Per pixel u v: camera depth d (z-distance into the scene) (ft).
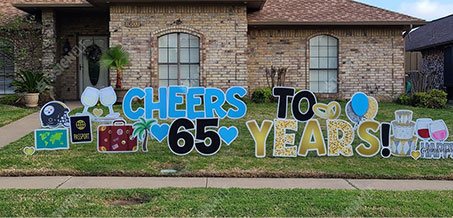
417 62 81.51
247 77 50.08
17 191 20.15
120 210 17.42
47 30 52.06
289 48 53.42
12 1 58.95
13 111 42.34
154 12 48.96
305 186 22.09
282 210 17.46
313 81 54.08
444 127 27.30
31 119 39.01
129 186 21.76
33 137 31.45
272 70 51.60
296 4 57.21
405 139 27.48
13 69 55.31
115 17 48.78
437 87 71.87
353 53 53.62
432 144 27.32
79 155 27.12
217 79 49.26
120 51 46.55
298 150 27.43
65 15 55.77
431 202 18.61
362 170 24.73
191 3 48.67
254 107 45.14
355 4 56.75
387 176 24.02
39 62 51.60
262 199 18.89
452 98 67.10
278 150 27.37
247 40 52.39
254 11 54.44
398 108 46.85
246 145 30.09
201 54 49.11
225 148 29.30
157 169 25.04
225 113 27.61
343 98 53.62
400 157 27.53
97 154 27.40
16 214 16.89
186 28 48.98
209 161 26.23
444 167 25.58
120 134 27.66
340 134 29.81
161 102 27.61
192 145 27.43
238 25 49.01
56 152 27.81
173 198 19.06
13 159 26.00
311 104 27.50
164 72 49.85
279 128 27.45
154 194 19.72
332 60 53.98
